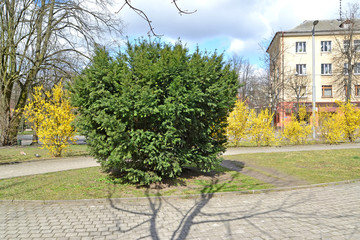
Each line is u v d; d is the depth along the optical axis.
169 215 5.00
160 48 7.33
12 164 11.27
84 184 7.32
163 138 6.54
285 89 34.31
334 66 36.09
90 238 3.96
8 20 18.33
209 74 7.13
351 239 3.84
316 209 5.28
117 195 6.24
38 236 4.01
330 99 36.12
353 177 8.16
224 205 5.63
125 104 6.05
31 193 6.38
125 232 4.19
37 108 12.96
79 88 6.93
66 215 4.99
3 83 18.66
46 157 13.35
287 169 9.71
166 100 6.36
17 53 18.50
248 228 4.33
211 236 4.03
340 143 18.64
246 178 8.25
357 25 34.03
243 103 16.95
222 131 8.41
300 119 19.11
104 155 7.12
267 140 17.25
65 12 18.88
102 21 18.59
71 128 12.89
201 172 9.18
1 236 4.00
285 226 4.39
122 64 6.89
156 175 6.90
